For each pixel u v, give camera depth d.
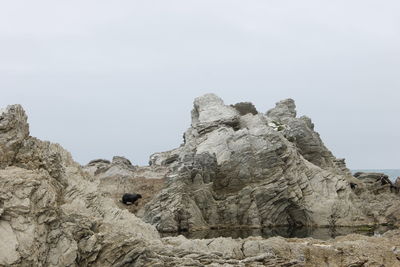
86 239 21.42
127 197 53.75
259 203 52.31
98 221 23.66
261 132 57.62
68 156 30.80
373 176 70.75
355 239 30.52
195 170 51.94
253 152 55.59
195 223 48.72
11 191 18.89
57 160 26.12
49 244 19.98
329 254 26.44
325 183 56.59
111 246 21.97
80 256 21.11
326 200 54.66
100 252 21.77
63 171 26.72
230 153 55.66
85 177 30.14
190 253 24.20
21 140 23.97
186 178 50.69
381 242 29.36
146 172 62.34
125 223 25.45
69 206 23.97
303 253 25.97
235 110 70.69
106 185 58.00
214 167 54.12
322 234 44.38
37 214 19.45
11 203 18.66
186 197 49.44
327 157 70.06
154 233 26.67
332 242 29.23
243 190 52.47
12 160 22.97
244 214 51.62
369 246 27.61
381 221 54.09
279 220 53.19
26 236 18.44
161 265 22.14
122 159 64.38
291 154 57.09
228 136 57.84
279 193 53.12
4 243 17.89
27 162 23.50
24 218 18.72
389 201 57.88
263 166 54.66
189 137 65.62
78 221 22.17
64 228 20.73
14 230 18.42
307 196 55.00
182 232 46.25
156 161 77.56
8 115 23.81
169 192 49.31
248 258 24.77
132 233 23.50
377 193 64.81
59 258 20.09
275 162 54.81
